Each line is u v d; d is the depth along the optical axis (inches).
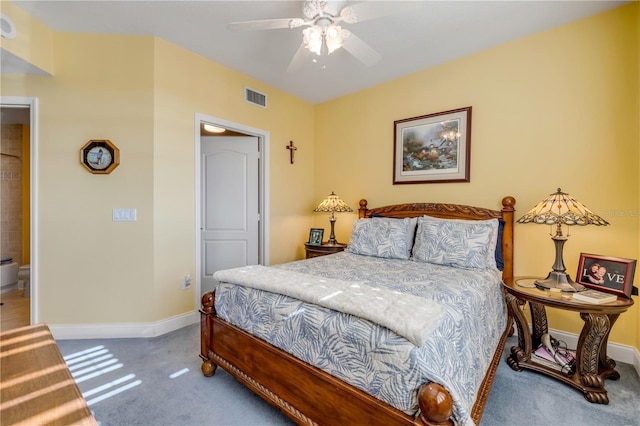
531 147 98.1
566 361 75.0
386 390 43.6
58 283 97.8
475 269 87.7
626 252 82.7
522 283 81.7
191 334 102.8
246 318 67.2
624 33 82.7
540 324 85.3
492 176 106.1
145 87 100.5
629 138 82.3
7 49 82.8
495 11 85.6
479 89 108.6
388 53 109.3
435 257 95.8
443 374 43.6
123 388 71.4
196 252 113.8
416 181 125.1
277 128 146.5
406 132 127.6
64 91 97.3
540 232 96.9
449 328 49.8
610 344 85.1
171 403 65.9
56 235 97.4
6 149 165.9
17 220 168.2
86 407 36.6
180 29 97.0
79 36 98.0
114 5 84.5
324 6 70.1
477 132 109.3
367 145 142.9
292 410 56.2
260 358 63.1
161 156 103.0
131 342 96.2
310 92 148.7
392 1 81.6
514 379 75.2
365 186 144.1
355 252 116.0
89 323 99.1
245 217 144.4
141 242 100.8
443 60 114.8
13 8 84.0
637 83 80.7
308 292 57.7
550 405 64.9
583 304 65.2
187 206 111.0
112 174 99.4
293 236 156.5
